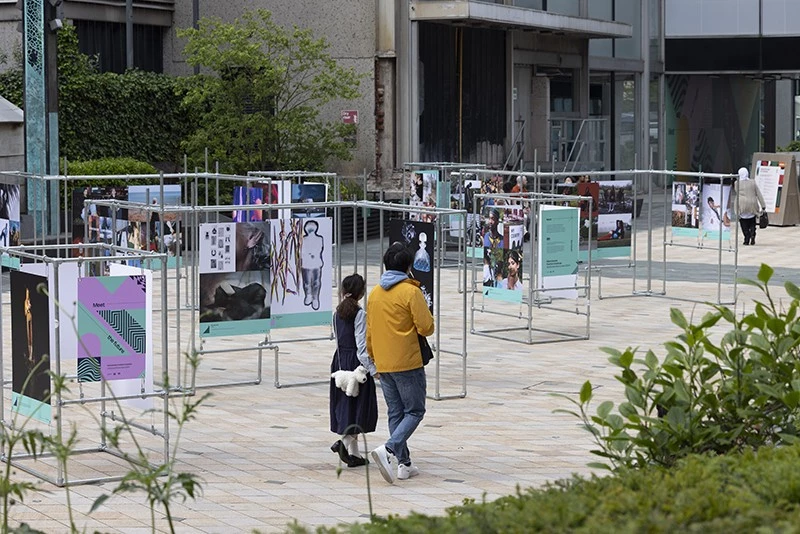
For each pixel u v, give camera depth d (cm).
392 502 1028
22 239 2836
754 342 782
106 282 1053
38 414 1066
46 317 1045
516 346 1864
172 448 1216
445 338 1933
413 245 1452
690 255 3128
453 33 4059
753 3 5253
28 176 2147
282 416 1384
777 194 4006
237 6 3994
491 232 1903
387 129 3903
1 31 3525
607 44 4975
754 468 605
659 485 585
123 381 1084
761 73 5309
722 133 5538
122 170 3234
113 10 3841
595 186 2281
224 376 1614
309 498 1039
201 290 1445
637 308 2264
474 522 549
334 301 2291
